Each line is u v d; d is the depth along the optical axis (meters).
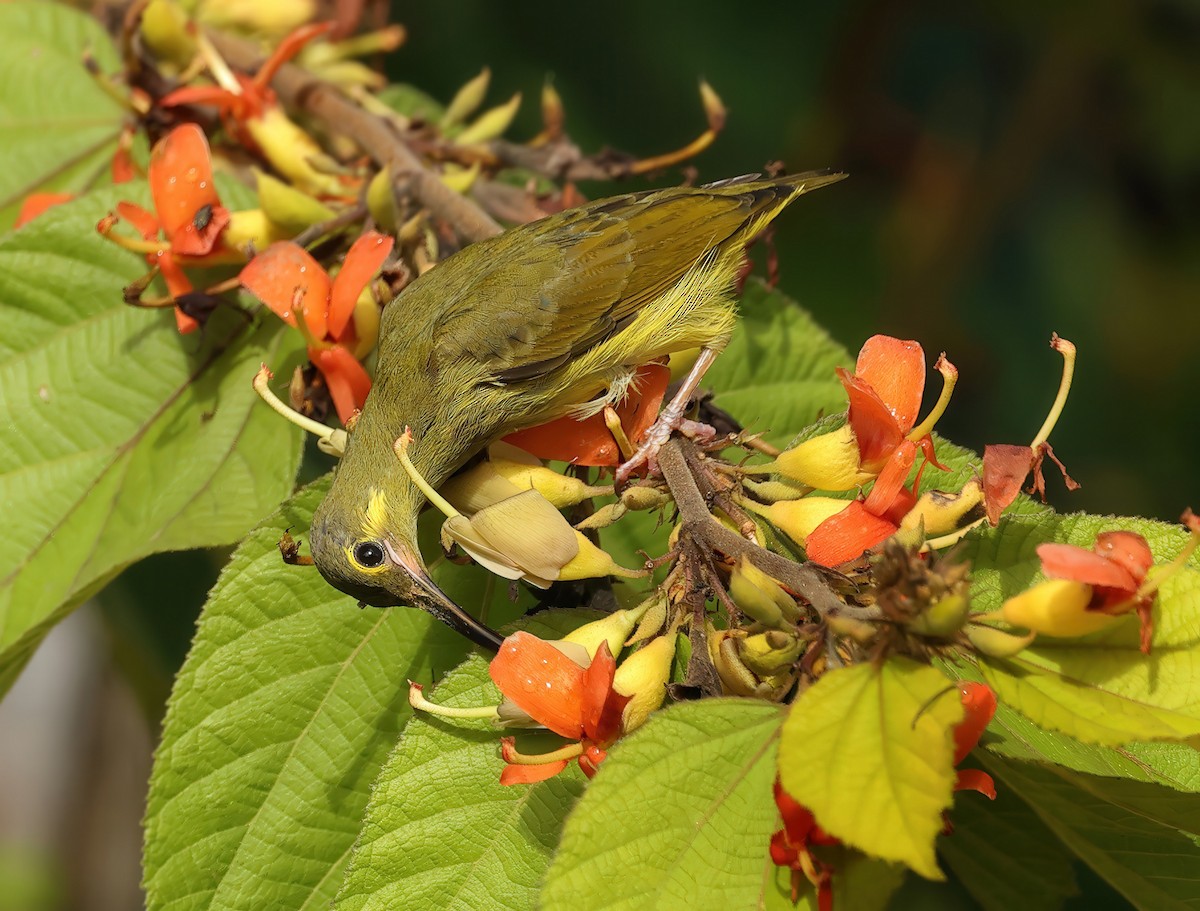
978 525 5.79
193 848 6.45
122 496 7.68
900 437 5.55
